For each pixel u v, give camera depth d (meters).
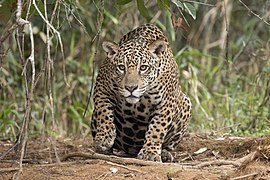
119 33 17.98
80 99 17.30
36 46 17.77
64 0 10.03
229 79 17.28
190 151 12.30
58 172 9.50
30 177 9.27
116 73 10.93
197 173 9.35
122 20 18.00
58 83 17.31
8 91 16.75
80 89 17.20
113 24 17.97
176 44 19.17
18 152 11.28
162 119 11.09
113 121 11.29
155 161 10.42
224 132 14.63
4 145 13.24
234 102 15.84
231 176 8.78
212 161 10.29
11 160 10.78
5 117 15.11
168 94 11.18
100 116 11.17
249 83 16.98
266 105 15.31
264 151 8.80
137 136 11.49
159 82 11.01
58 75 17.66
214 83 17.84
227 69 17.33
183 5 10.05
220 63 17.55
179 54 16.47
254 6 19.70
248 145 11.66
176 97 11.52
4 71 16.22
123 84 10.77
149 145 10.95
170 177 9.13
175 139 12.02
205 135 14.00
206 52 18.77
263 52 17.41
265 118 14.71
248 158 8.84
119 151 12.23
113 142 11.13
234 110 15.63
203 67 18.14
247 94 16.22
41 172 9.52
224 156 11.62
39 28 17.39
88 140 13.91
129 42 11.15
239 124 14.38
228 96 16.67
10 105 15.85
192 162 10.85
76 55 18.23
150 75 10.89
